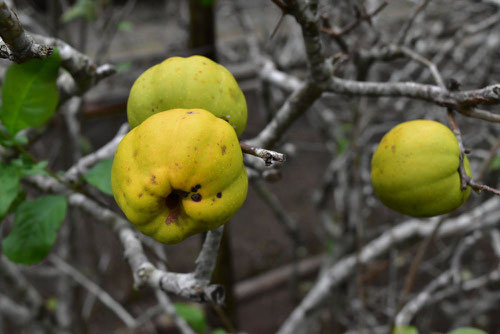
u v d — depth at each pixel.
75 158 3.44
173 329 4.94
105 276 5.43
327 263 4.52
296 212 6.62
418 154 1.44
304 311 3.65
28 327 3.70
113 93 6.01
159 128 1.08
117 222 1.80
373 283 5.20
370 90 1.65
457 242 4.50
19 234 1.62
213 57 2.98
